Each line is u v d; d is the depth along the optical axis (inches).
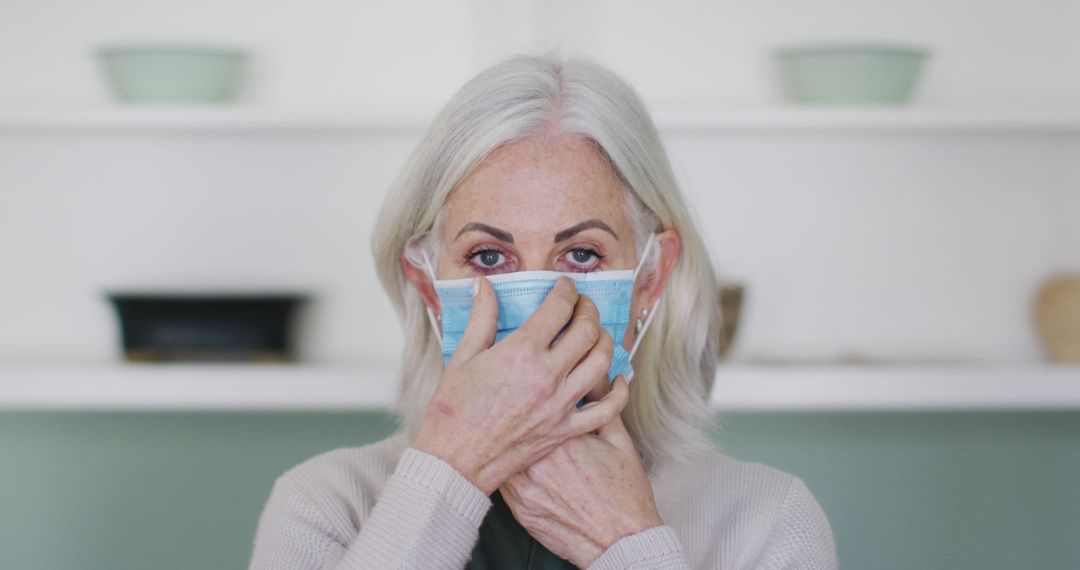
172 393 96.1
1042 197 107.7
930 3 106.0
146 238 106.2
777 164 106.0
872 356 107.1
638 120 50.2
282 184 105.8
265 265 106.0
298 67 105.3
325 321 106.4
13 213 106.1
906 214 107.0
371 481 53.9
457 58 105.3
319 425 107.9
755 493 53.4
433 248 50.8
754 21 105.2
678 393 54.6
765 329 106.8
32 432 107.9
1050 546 110.8
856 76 96.3
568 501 47.3
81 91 105.0
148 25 104.9
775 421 108.9
